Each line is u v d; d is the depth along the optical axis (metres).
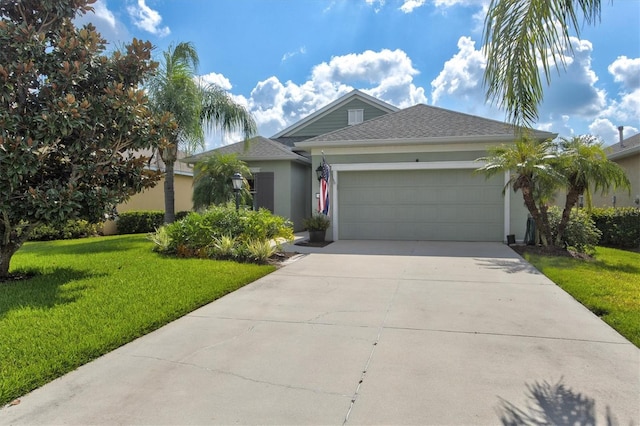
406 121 13.70
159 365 3.72
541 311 5.28
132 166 7.67
